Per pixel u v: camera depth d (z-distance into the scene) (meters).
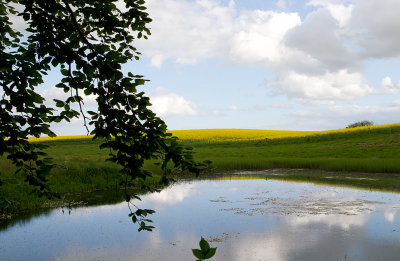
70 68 2.66
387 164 22.06
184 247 7.94
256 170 25.98
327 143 40.28
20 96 2.63
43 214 11.31
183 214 11.15
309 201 13.05
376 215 10.58
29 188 13.40
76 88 2.71
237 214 11.03
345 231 8.92
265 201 13.21
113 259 7.23
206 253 1.51
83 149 43.53
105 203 13.15
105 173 18.69
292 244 7.98
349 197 13.79
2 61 2.50
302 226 9.48
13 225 9.95
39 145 2.89
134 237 8.72
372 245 7.79
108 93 2.75
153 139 2.70
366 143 36.81
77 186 16.14
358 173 22.03
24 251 7.78
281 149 38.12
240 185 18.05
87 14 2.80
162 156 2.77
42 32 2.74
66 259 7.27
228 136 57.47
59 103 2.71
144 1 2.99
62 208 12.19
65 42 2.82
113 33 2.94
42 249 7.89
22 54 2.75
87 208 12.22
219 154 36.44
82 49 2.73
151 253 7.58
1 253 7.66
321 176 20.98
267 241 8.24
